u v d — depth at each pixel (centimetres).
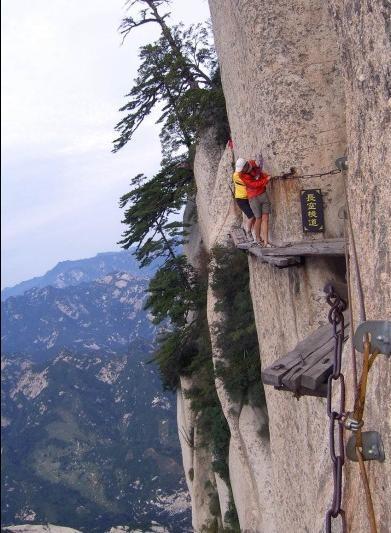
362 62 342
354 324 363
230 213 1700
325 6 762
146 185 2369
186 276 2395
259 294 1030
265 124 829
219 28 1084
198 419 2142
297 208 807
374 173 333
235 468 1639
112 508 10394
